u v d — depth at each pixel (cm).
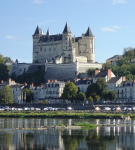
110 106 19925
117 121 16300
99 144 11088
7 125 15100
